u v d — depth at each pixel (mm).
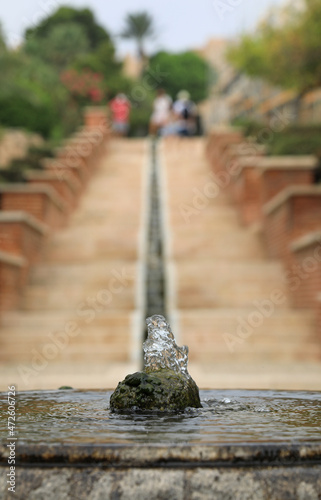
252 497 2596
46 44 57000
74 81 45969
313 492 2621
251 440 2838
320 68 26109
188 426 3508
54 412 4094
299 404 4539
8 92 32844
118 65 57781
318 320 13359
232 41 29891
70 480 2625
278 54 26344
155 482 2598
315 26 25266
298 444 2693
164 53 77500
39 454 2668
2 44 28844
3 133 28328
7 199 18969
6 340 13484
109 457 2637
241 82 53750
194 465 2623
